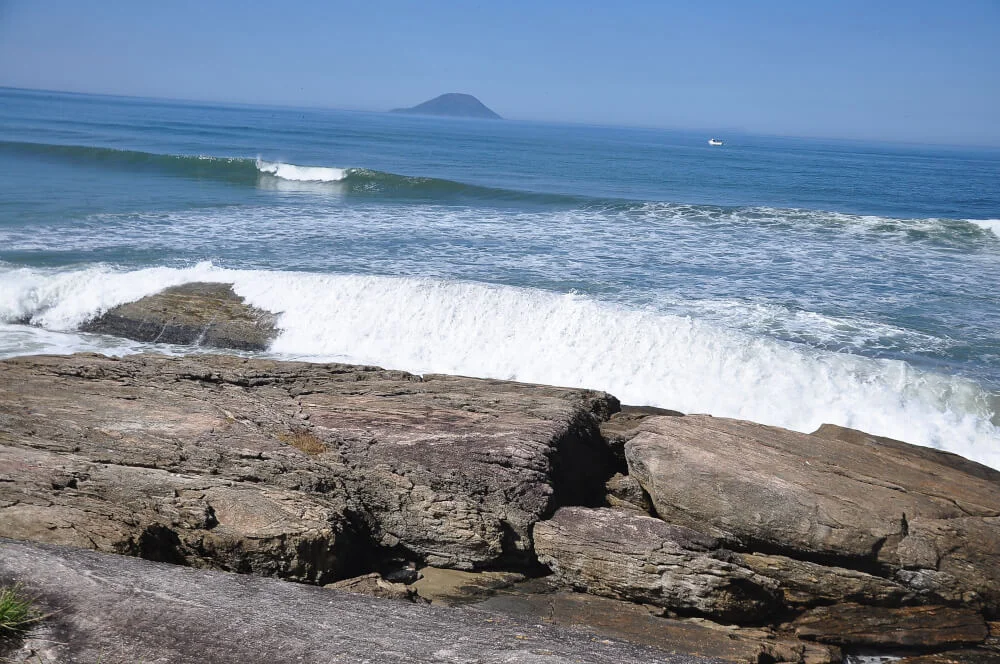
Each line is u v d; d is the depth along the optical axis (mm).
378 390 9227
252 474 7441
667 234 23109
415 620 4211
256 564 6426
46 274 15227
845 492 7434
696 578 6691
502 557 7410
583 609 6809
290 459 7617
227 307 14320
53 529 5574
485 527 7289
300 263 17812
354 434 7977
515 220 24906
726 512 7461
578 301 14039
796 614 7082
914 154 196625
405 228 22703
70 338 13906
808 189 47406
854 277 18484
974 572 6980
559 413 8547
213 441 7750
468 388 9555
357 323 14117
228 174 35188
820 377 12273
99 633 3760
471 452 7730
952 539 7066
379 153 62156
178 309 14297
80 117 89812
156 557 5945
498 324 13883
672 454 7938
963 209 39375
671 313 15008
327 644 3777
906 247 22234
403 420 8281
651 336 13242
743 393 12336
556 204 29234
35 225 20703
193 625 3863
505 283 16703
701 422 8664
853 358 12625
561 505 7777
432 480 7559
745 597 6738
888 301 16516
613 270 18188
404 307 14195
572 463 8188
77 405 8273
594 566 7031
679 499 7691
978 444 11016
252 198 28375
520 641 4031
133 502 6605
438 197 30969
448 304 14141
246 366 9836
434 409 8617
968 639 6758
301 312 14266
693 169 63562
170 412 8273
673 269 18531
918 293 17250
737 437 8320
